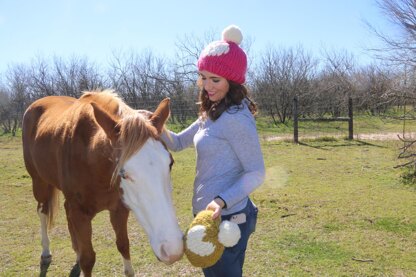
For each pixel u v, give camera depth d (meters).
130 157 1.92
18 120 18.86
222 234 1.77
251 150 1.91
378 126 16.50
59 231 4.50
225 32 2.00
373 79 18.42
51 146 3.26
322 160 8.72
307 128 16.89
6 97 22.44
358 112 20.22
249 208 2.08
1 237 4.32
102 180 2.67
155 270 3.48
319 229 4.36
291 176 7.09
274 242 4.01
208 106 2.09
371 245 3.89
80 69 22.41
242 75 1.97
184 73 19.38
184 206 5.41
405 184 6.32
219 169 1.98
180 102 17.61
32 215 5.09
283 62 21.73
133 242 4.10
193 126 2.45
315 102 20.25
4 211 5.26
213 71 1.93
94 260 2.92
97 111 2.11
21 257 3.79
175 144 2.42
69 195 2.94
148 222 1.91
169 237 1.84
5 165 8.65
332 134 13.78
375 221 4.57
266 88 21.52
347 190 6.04
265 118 20.80
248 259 3.63
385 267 3.43
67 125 3.00
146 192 1.90
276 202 5.42
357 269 3.40
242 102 2.01
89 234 2.92
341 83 21.66
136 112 2.30
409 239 4.03
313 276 3.30
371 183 6.46
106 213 5.13
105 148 2.45
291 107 20.17
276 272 3.37
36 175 3.84
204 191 2.01
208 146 1.98
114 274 3.43
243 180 1.88
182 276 3.36
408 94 7.28
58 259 3.73
